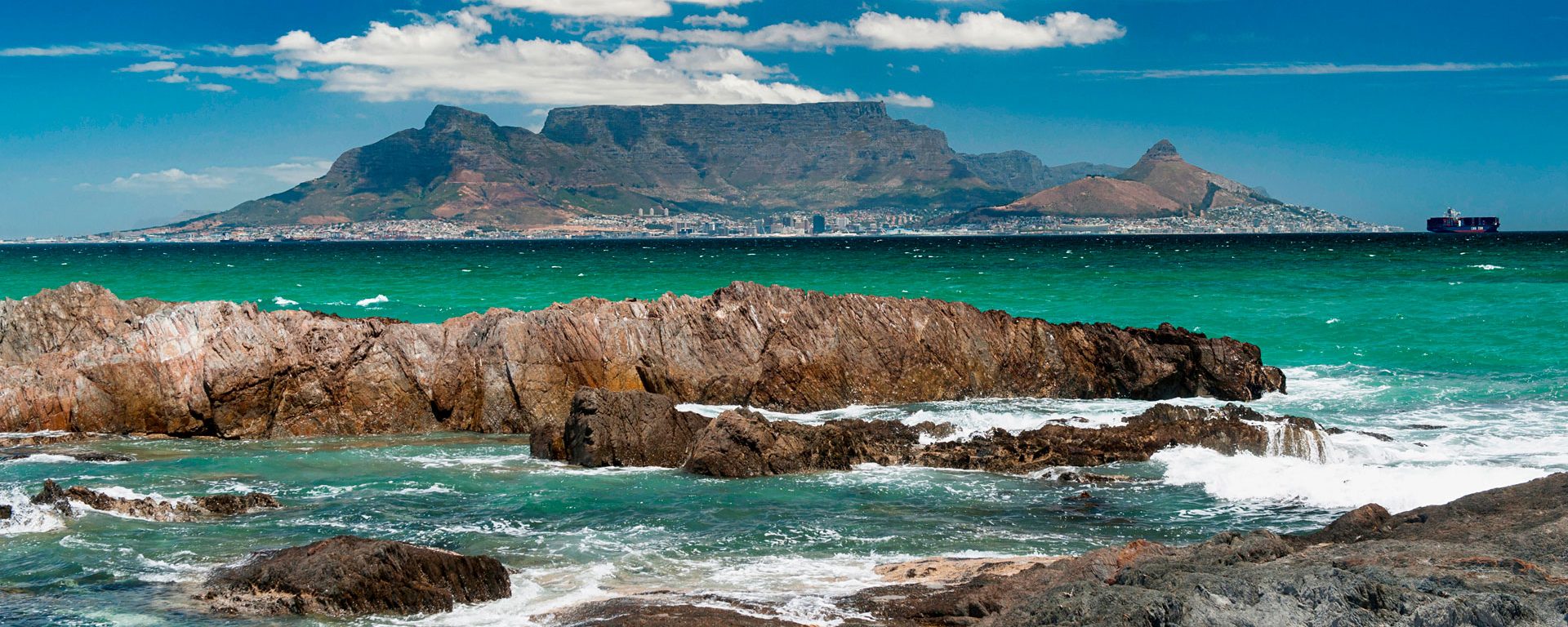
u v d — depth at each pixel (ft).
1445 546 52.70
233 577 54.65
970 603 50.29
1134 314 200.13
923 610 50.55
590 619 50.34
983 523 70.44
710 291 291.58
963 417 106.63
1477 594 42.96
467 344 111.45
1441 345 153.69
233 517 70.74
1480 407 113.80
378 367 108.27
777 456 84.99
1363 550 52.90
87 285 134.51
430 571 53.62
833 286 295.89
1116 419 99.30
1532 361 140.56
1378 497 73.77
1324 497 75.41
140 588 55.11
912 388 121.70
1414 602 42.73
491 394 109.40
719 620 49.39
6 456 89.56
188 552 61.82
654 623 48.93
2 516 66.85
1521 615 41.37
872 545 65.31
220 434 102.22
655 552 63.57
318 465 88.48
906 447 90.38
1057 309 213.87
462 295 271.28
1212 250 641.40
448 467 87.51
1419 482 74.95
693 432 91.15
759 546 64.85
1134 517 72.13
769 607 51.83
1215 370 122.72
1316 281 287.07
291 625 50.08
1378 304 209.05
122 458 90.33
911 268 411.13
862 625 48.93
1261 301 219.20
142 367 102.12
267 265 485.97
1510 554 51.01
